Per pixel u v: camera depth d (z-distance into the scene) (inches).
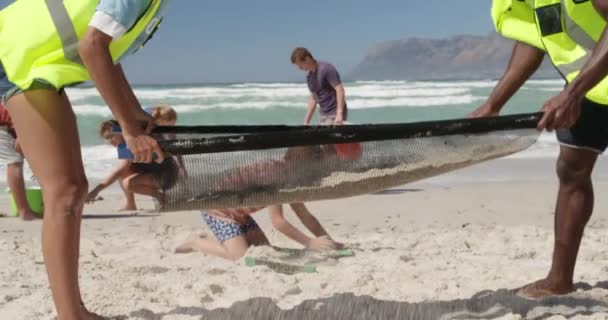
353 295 164.7
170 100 1331.2
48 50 126.0
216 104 1254.9
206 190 133.4
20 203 318.0
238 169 133.6
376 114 1195.3
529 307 154.3
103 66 119.4
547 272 195.0
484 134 138.1
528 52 156.6
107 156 538.0
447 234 262.5
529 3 154.4
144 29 130.6
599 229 266.4
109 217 320.2
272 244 247.9
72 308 133.6
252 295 168.6
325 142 129.6
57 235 130.4
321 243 228.2
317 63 389.4
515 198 367.9
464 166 143.8
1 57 128.2
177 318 149.9
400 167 138.0
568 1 142.6
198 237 225.5
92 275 189.3
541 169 491.2
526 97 1423.5
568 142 152.6
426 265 205.2
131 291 170.2
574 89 134.8
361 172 137.3
